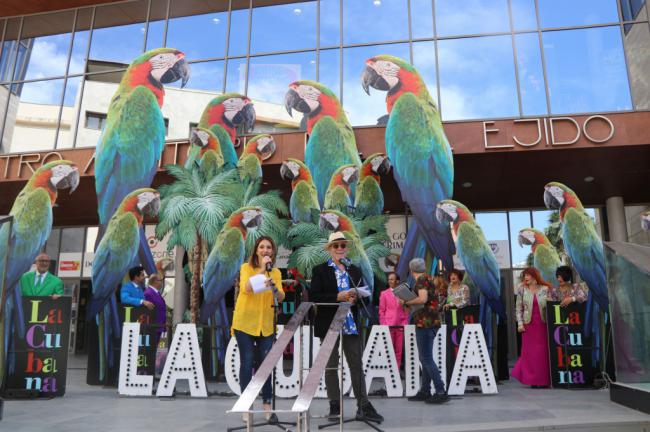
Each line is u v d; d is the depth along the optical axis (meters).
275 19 13.61
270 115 12.72
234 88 13.24
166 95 12.95
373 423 4.82
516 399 6.46
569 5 12.34
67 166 12.63
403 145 11.66
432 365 6.18
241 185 11.45
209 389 7.64
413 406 5.97
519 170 12.11
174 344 6.85
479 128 11.46
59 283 7.49
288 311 9.62
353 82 12.78
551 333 7.66
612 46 11.95
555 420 4.79
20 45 14.84
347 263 5.12
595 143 10.84
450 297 8.52
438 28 12.77
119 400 6.61
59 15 14.91
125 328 7.02
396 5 13.12
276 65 13.26
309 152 11.98
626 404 5.64
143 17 14.41
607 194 13.66
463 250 11.20
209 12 13.96
